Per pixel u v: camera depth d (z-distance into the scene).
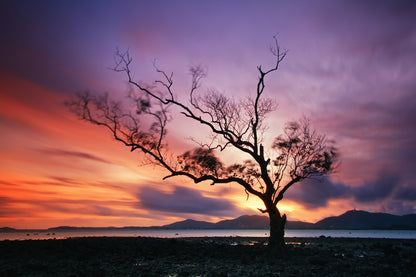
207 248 25.86
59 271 14.11
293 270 14.32
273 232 27.52
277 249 23.33
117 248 24.45
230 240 45.59
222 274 13.14
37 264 16.00
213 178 29.69
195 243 31.80
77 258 18.75
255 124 30.23
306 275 12.96
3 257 19.02
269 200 28.47
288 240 42.69
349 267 15.15
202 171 29.83
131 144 29.98
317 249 24.94
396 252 20.97
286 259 18.62
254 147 29.86
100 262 17.28
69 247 24.62
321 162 29.55
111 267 15.54
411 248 25.44
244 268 15.18
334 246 28.86
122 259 18.44
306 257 19.50
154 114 30.50
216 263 17.14
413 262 15.72
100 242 29.94
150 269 14.84
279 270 14.44
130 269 14.83
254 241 43.72
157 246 26.69
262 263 17.06
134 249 24.08
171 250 23.66
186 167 29.77
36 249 23.14
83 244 27.52
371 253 22.12
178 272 14.12
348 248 26.53
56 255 19.84
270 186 28.78
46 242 30.00
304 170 29.56
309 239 45.56
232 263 17.17
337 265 15.58
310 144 30.12
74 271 14.08
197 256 20.53
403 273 13.27
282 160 30.08
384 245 28.47
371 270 13.98
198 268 15.24
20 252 21.34
